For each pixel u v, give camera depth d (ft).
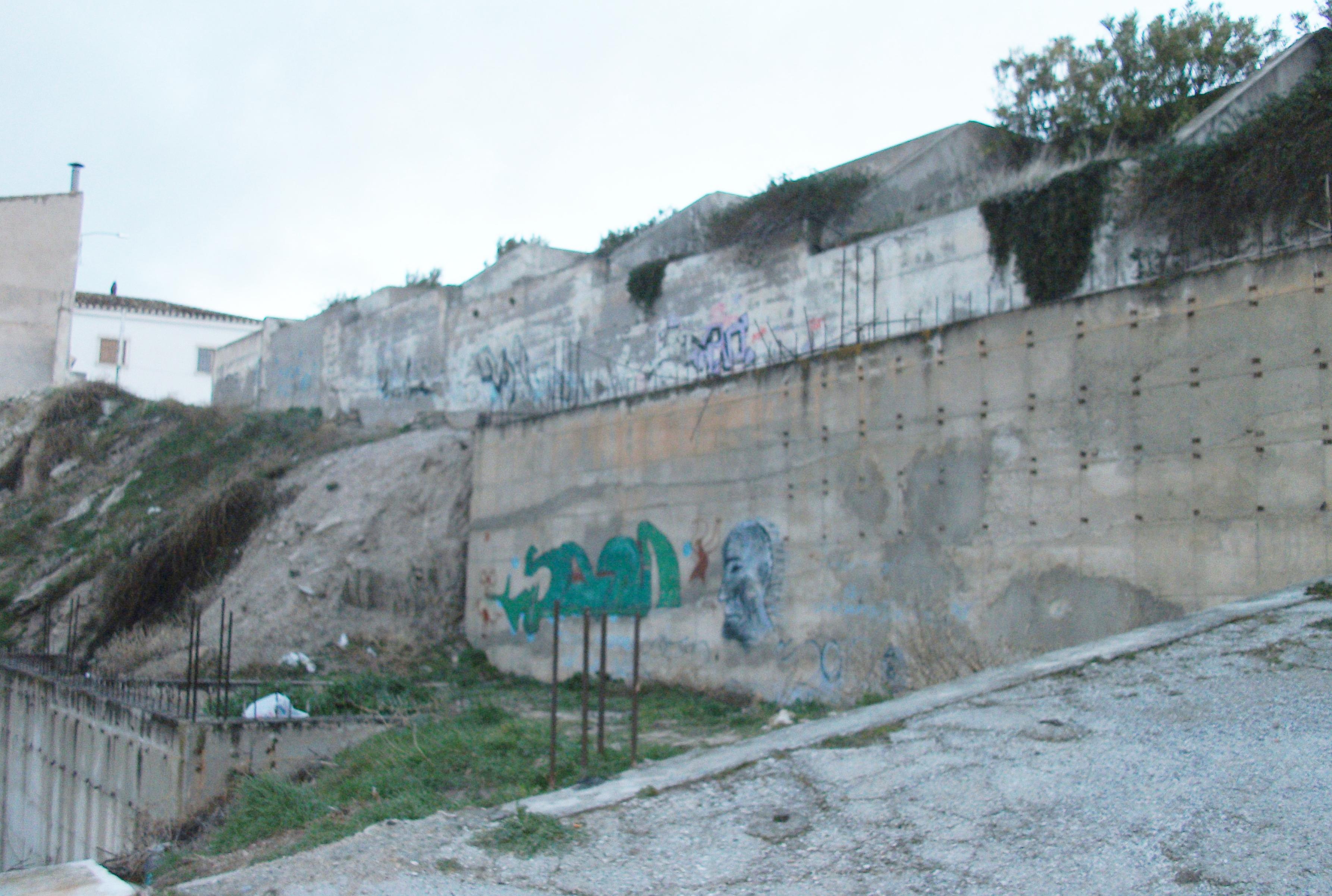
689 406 54.03
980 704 24.58
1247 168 43.24
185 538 76.69
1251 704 21.61
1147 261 46.42
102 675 59.77
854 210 64.95
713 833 19.99
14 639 79.20
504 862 19.84
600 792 23.52
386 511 75.92
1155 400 35.78
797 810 20.39
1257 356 33.47
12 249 123.95
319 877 19.89
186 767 39.96
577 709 49.11
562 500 62.13
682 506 53.67
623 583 56.70
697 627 51.72
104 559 84.94
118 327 168.25
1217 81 69.82
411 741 40.06
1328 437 31.65
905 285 56.03
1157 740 20.56
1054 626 37.45
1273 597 30.17
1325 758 18.53
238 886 19.92
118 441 111.75
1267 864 15.47
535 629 62.80
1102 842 17.02
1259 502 32.94
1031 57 74.33
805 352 60.70
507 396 86.53
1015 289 50.78
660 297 71.97
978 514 40.29
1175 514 34.81
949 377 42.06
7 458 114.32
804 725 27.78
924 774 20.89
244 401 127.95
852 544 44.88
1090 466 37.27
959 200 59.72
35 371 123.65
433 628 69.92
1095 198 48.21
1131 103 68.33
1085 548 36.96
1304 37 57.47
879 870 17.39
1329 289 32.07
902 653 42.06
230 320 178.09
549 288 83.41
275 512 79.15
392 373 102.06
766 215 65.67
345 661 65.57
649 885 18.11
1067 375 38.29
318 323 115.85
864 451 44.93
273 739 41.78
